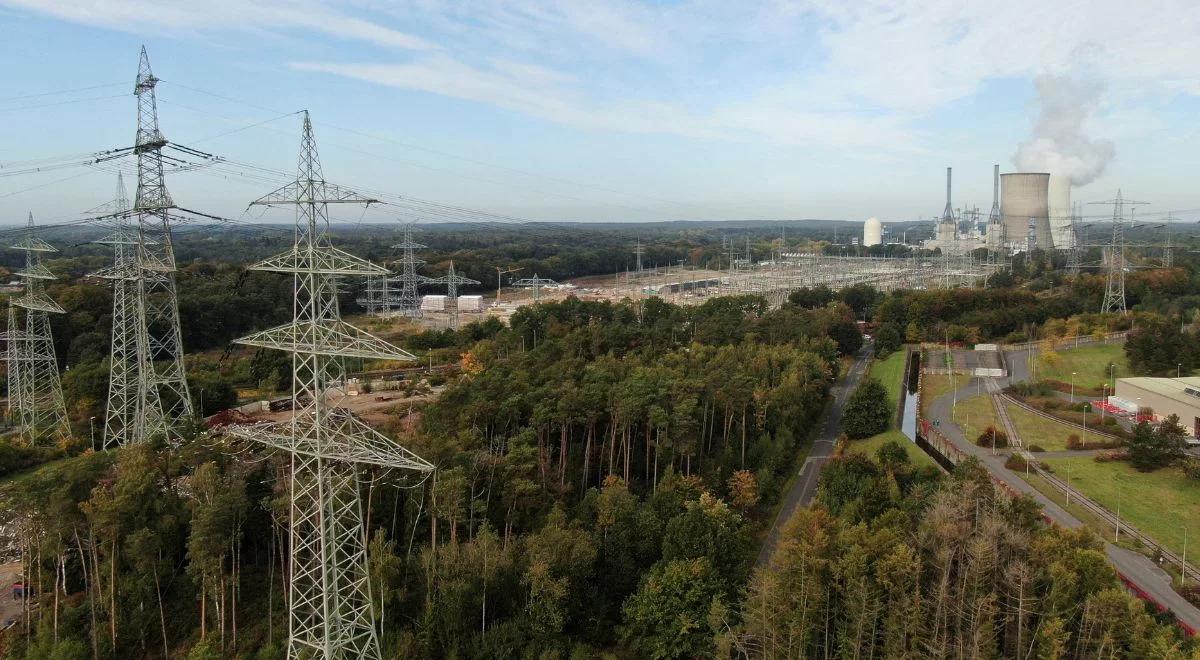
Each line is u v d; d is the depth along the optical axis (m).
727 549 93.00
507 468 99.94
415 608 88.00
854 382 195.88
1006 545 79.00
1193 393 141.75
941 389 179.88
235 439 104.19
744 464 131.50
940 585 73.88
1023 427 147.12
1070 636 68.81
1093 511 106.50
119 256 129.75
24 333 158.25
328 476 67.44
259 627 85.44
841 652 73.44
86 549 90.38
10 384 156.50
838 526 87.00
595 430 131.75
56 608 81.06
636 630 87.44
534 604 84.31
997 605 72.94
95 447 140.38
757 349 182.25
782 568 80.06
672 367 154.62
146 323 144.25
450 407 116.94
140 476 88.19
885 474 109.88
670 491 108.25
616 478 109.12
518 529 103.50
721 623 83.00
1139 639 65.25
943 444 138.25
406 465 64.25
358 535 80.38
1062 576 72.62
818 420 164.12
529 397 118.00
